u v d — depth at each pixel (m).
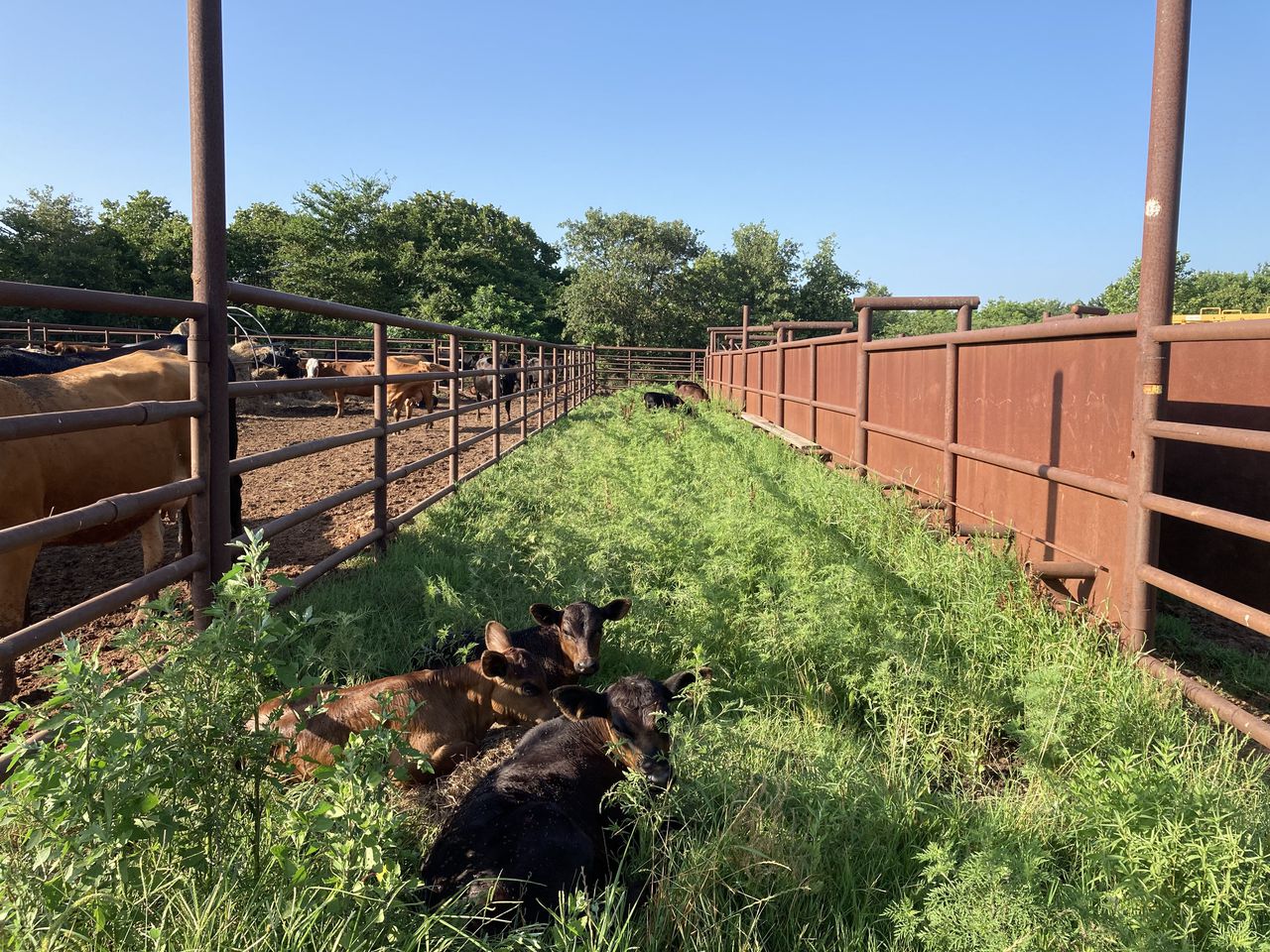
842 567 4.89
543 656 4.32
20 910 1.99
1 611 4.29
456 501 8.47
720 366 26.25
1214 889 2.31
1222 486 4.98
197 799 2.27
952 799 3.11
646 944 2.46
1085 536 5.13
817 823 2.82
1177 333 4.05
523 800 2.85
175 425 5.95
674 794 3.07
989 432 6.48
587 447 12.53
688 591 4.73
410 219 55.56
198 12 4.11
